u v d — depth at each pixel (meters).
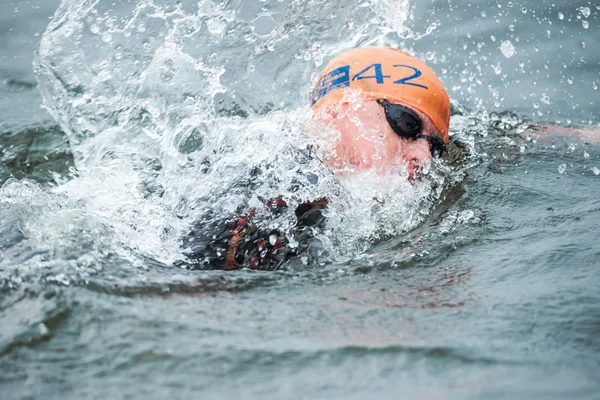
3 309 5.61
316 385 4.44
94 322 5.34
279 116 9.27
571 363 4.67
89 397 4.37
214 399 4.32
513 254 7.09
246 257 7.59
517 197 9.02
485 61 15.31
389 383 4.43
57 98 11.00
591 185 9.43
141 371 4.66
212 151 9.07
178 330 5.25
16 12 18.25
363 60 9.02
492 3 17.97
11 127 12.86
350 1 12.16
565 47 15.73
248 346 4.97
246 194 8.05
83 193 8.91
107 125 10.47
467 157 10.56
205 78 10.47
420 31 16.78
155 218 8.18
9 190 8.74
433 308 5.74
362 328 5.32
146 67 11.07
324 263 7.46
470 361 4.70
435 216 8.59
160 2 12.38
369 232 8.15
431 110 8.97
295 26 12.48
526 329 5.25
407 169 8.91
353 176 8.59
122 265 6.74
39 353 4.90
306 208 8.09
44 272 6.30
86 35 11.73
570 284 6.15
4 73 15.10
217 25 12.21
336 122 8.73
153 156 9.86
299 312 5.70
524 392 4.23
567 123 12.29
